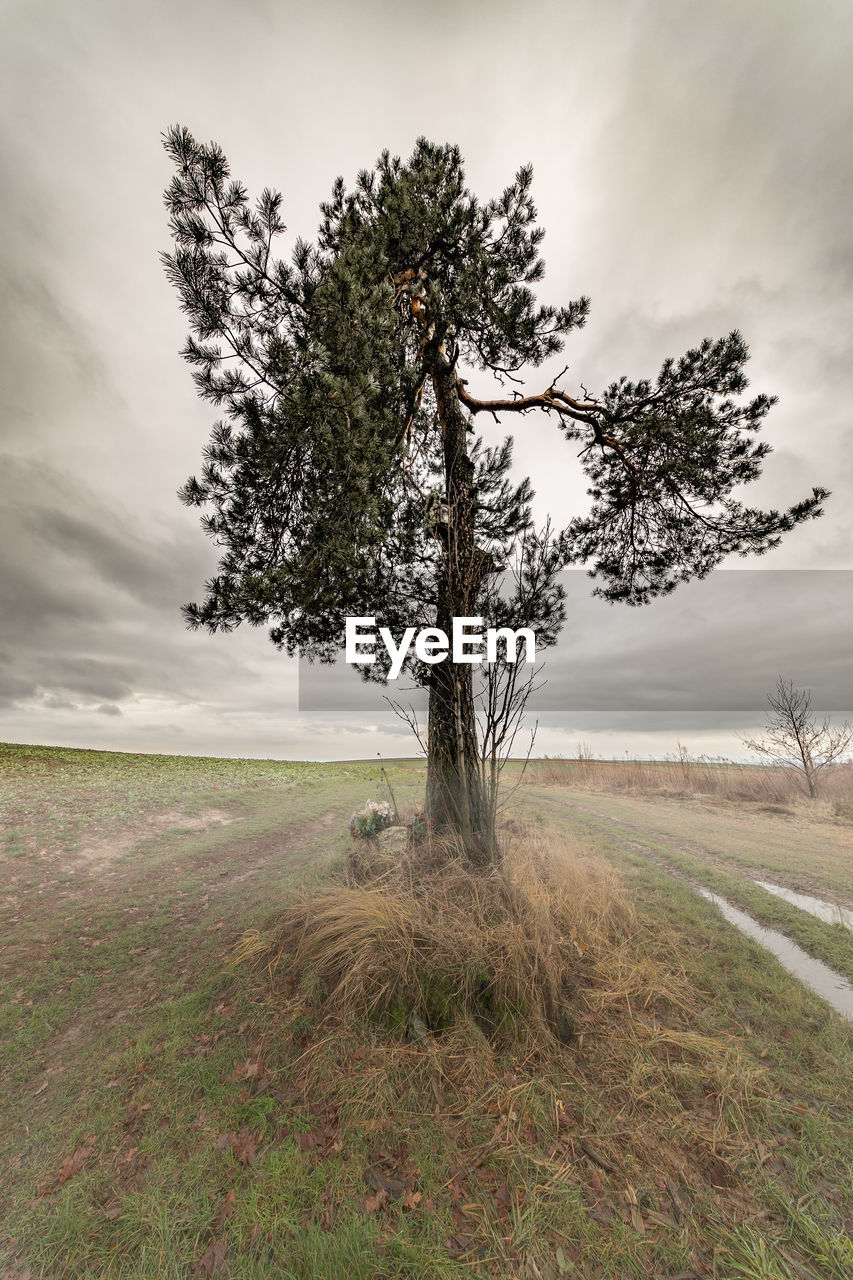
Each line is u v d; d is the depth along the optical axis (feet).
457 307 19.11
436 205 19.67
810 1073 9.00
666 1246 6.15
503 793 33.96
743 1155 7.38
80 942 15.10
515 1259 6.05
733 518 23.71
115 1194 7.00
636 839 26.71
